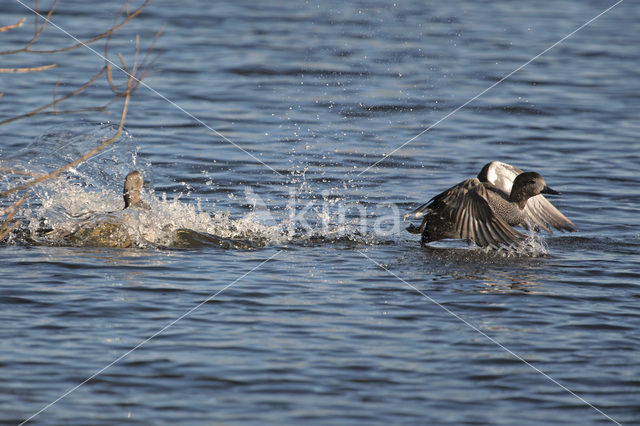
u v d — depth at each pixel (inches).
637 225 562.3
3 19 1224.2
